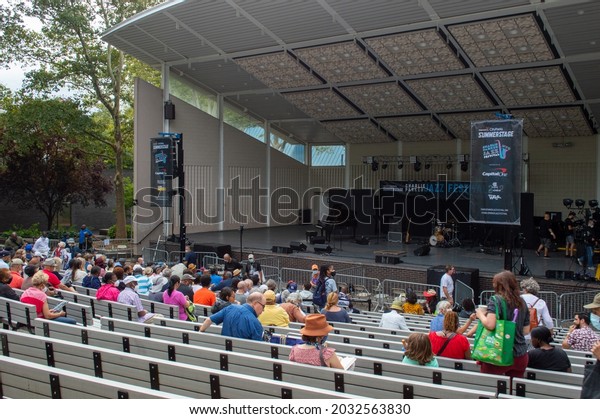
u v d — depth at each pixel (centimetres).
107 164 4134
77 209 4266
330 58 2380
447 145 3409
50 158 3500
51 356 519
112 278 969
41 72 2753
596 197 2878
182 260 2272
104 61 2972
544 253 2356
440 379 515
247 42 2381
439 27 1978
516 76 2303
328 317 936
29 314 778
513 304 506
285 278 2220
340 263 2119
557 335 1142
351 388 457
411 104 2839
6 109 3041
